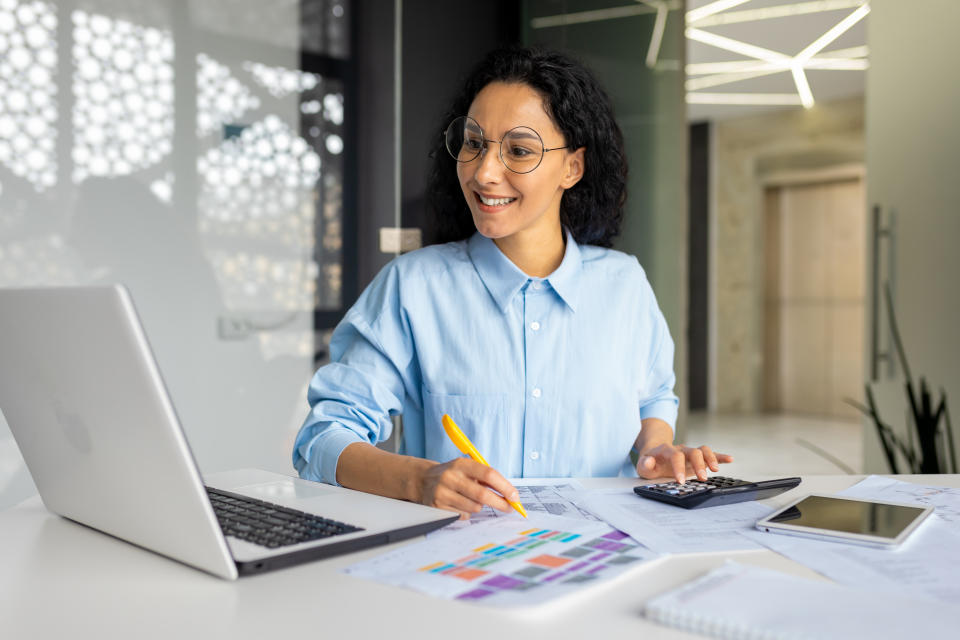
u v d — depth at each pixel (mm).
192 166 2412
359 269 2656
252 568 677
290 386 2562
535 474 1231
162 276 2365
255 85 2506
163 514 684
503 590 634
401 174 2691
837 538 778
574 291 1261
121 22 2312
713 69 5652
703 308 7336
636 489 993
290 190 2559
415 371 1289
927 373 3092
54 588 656
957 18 3000
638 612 595
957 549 757
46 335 699
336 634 557
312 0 2592
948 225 3027
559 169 1173
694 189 7344
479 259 1266
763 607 567
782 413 7121
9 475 2152
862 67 5594
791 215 6984
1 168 2160
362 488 975
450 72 2822
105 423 683
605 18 2990
